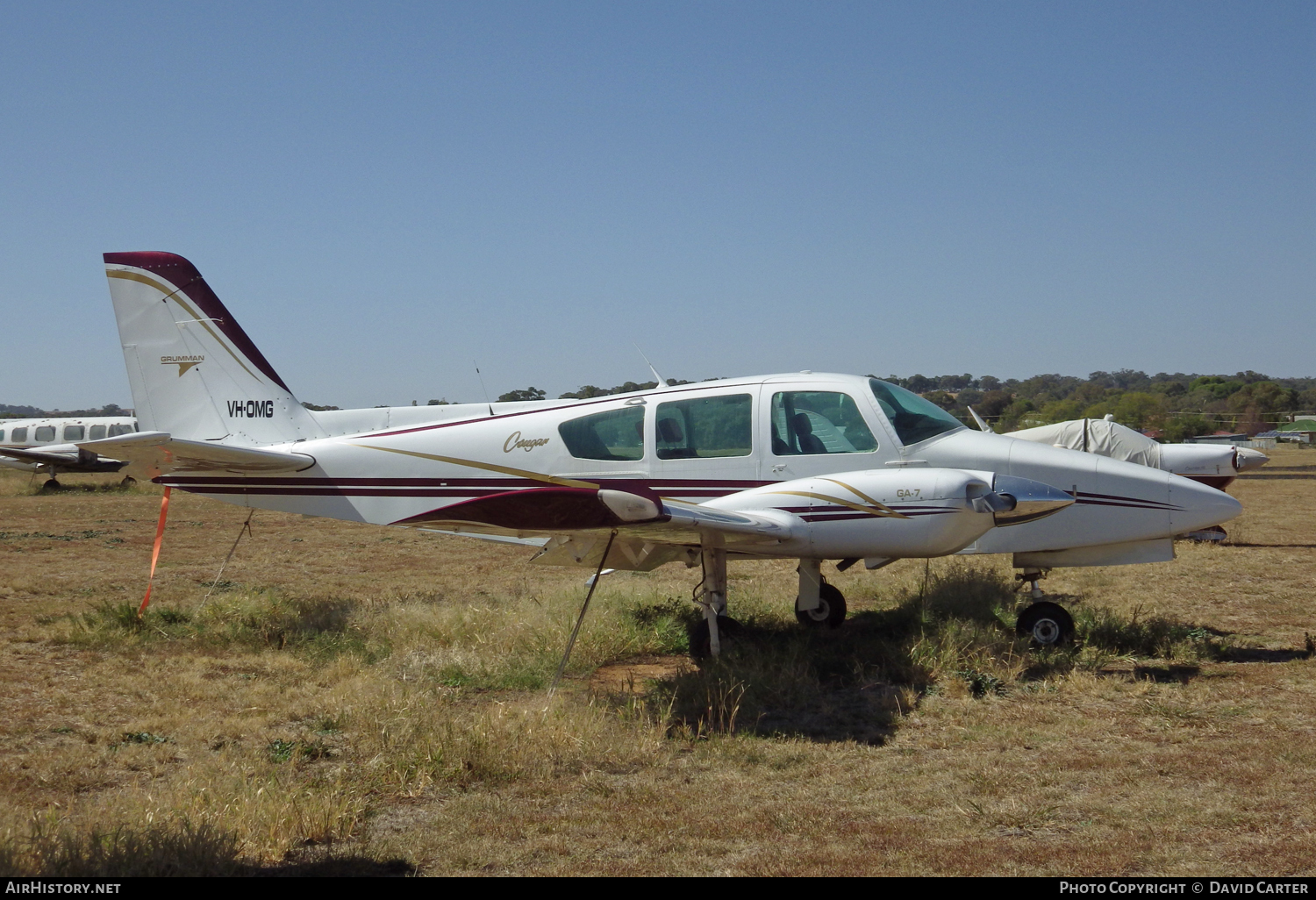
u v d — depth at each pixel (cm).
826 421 708
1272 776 400
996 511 602
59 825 346
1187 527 664
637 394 753
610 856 339
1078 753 447
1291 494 2239
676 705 542
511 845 349
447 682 610
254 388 850
